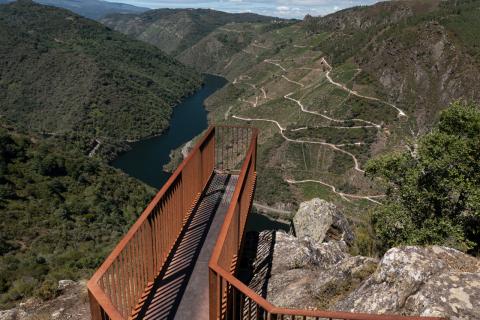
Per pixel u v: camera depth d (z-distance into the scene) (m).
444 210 10.07
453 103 10.32
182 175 6.90
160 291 5.44
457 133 10.23
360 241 10.84
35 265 29.45
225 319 4.39
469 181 9.48
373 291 5.36
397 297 5.00
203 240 6.84
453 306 4.43
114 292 4.04
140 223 4.71
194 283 5.70
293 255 8.30
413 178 10.20
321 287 6.57
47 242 39.03
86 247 38.78
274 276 7.69
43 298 7.86
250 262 8.22
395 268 5.30
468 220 9.91
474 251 9.73
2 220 42.38
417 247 5.55
